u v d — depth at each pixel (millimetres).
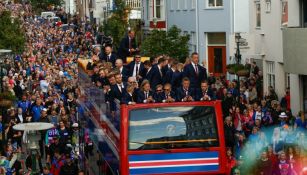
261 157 27641
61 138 35031
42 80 50469
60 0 150375
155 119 20469
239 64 41594
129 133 20375
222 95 34750
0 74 41125
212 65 55406
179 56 51938
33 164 30750
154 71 24422
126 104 20438
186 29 59750
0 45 62281
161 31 52625
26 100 41562
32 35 91625
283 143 28969
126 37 30312
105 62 27703
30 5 149500
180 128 20562
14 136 36344
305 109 37688
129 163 20328
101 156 25203
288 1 39625
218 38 55094
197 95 22016
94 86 27562
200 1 55531
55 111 37906
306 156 27953
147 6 71188
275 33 42406
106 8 93438
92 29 96250
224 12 54062
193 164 20500
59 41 87125
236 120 32562
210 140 20578
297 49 36344
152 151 20375
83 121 33281
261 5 44500
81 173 28688
